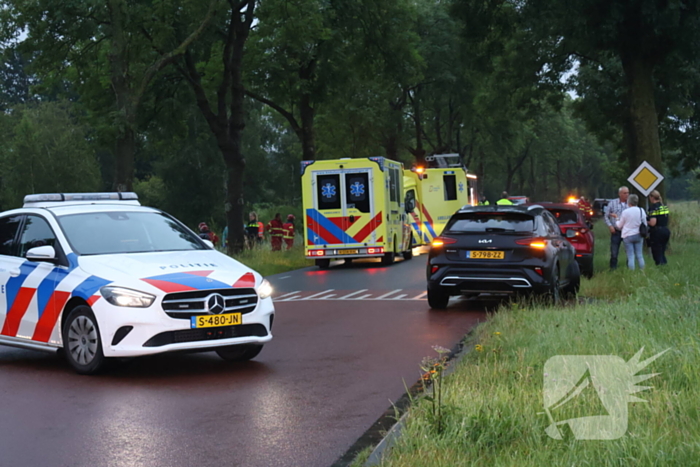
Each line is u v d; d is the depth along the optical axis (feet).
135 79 81.92
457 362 27.71
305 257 88.02
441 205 114.32
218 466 17.13
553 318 34.76
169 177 237.86
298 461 17.39
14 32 85.51
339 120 147.74
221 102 103.09
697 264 61.41
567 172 352.08
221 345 27.25
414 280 65.21
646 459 14.39
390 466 15.48
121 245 30.09
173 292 26.68
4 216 32.40
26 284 29.73
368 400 23.27
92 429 20.45
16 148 231.71
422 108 179.01
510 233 43.16
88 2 76.69
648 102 85.61
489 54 107.04
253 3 99.14
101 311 26.73
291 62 107.86
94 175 240.32
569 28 85.56
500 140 190.90
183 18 94.12
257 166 256.93
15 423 21.33
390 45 113.70
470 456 15.76
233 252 102.06
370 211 82.99
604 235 123.13
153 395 24.40
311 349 32.78
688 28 79.97
